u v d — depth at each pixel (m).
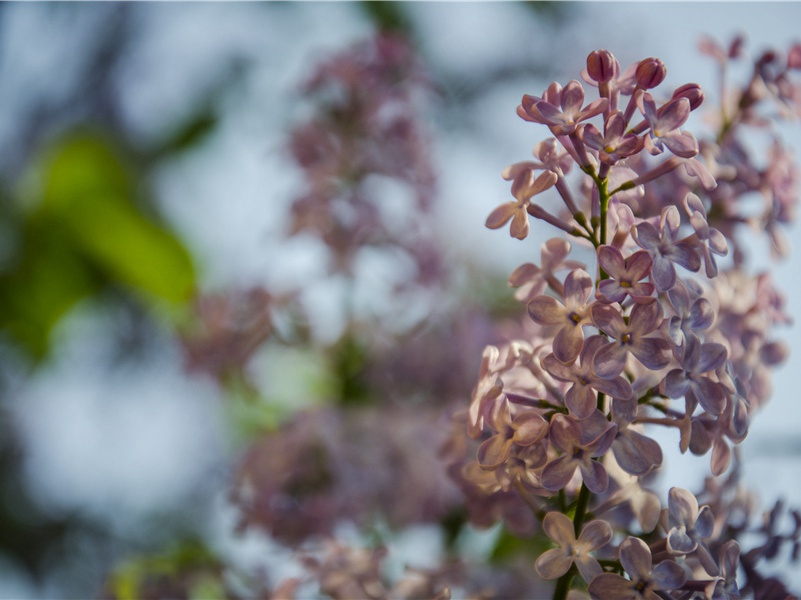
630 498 0.40
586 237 0.39
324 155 0.68
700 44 0.46
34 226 0.54
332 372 0.67
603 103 0.38
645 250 0.37
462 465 0.43
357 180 0.69
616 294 0.37
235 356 0.68
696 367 0.38
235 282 0.70
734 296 0.43
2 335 0.57
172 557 0.59
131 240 0.55
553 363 0.38
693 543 0.38
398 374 0.65
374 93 0.69
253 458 0.59
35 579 0.95
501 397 0.38
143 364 0.92
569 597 0.39
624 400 0.38
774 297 0.43
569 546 0.38
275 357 0.71
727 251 0.38
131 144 0.68
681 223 0.41
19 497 0.96
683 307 0.37
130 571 0.58
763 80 0.46
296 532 0.58
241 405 0.81
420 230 0.69
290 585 0.47
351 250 0.67
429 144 0.71
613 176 0.40
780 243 0.44
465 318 0.67
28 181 0.56
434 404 0.64
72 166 0.54
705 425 0.38
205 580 0.57
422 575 0.48
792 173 0.44
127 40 0.97
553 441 0.38
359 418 0.62
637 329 0.37
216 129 0.74
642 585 0.37
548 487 0.37
